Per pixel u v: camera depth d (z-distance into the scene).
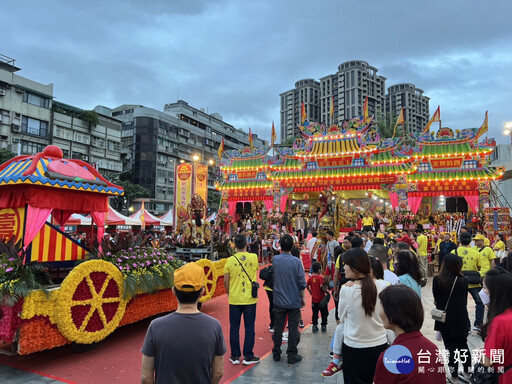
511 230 18.33
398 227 19.75
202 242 9.20
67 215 9.05
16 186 6.54
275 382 4.82
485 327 3.04
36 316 5.07
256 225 25.06
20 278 5.08
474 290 7.07
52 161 7.13
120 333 7.03
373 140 25.39
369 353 3.41
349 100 121.25
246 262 5.72
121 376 5.01
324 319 7.25
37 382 4.80
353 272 3.63
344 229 21.81
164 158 57.81
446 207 25.52
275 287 5.68
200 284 2.60
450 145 24.12
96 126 47.19
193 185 18.34
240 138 81.94
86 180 7.23
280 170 27.75
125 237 6.99
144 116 55.19
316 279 7.31
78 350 5.87
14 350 5.14
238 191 30.23
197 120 69.75
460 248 7.37
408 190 24.58
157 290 7.07
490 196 24.02
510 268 5.37
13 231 6.58
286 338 6.84
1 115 36.03
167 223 27.89
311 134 27.00
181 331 2.42
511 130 22.98
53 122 41.38
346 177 25.89
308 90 134.12
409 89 123.62
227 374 5.10
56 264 6.54
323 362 5.56
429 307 9.34
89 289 5.71
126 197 47.81
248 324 5.59
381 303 2.52
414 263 4.73
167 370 2.34
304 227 23.45
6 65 37.72
